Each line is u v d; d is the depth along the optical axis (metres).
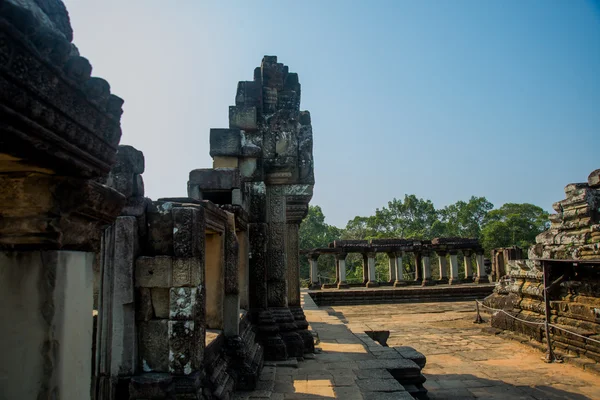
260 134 9.69
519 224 45.97
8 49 1.47
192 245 4.39
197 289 4.41
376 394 6.07
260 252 9.08
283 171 9.53
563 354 10.48
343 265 30.86
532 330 12.15
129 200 4.38
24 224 2.07
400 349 9.20
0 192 2.09
